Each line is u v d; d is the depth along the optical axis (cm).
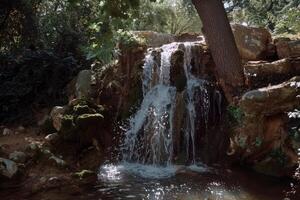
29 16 897
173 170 559
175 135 602
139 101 655
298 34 840
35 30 904
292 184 500
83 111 607
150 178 527
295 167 511
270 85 560
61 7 1034
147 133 616
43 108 750
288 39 666
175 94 623
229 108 562
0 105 733
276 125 525
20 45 913
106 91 684
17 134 661
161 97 632
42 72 765
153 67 661
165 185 499
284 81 561
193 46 654
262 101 507
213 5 595
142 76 666
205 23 602
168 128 607
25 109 740
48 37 922
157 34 807
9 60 791
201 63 647
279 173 524
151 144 607
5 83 750
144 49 698
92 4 962
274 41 679
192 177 527
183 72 641
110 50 666
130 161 609
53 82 766
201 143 599
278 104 512
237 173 538
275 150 530
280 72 580
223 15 598
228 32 598
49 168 530
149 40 790
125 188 489
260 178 520
